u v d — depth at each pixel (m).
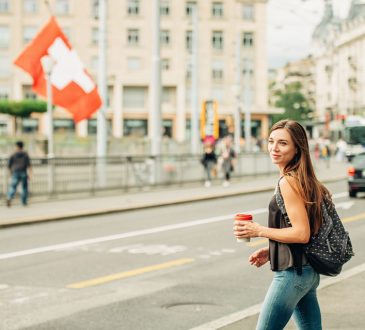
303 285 3.95
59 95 21.50
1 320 6.96
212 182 27.02
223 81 74.19
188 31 73.19
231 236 13.40
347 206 18.78
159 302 7.74
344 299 7.22
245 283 8.80
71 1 70.94
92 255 11.12
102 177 22.00
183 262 10.40
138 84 70.88
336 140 66.75
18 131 70.62
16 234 13.95
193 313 7.22
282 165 4.08
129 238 13.18
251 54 74.44
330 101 107.81
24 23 70.38
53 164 20.39
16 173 18.56
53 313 7.25
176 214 17.70
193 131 36.44
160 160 24.45
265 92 74.56
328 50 109.19
